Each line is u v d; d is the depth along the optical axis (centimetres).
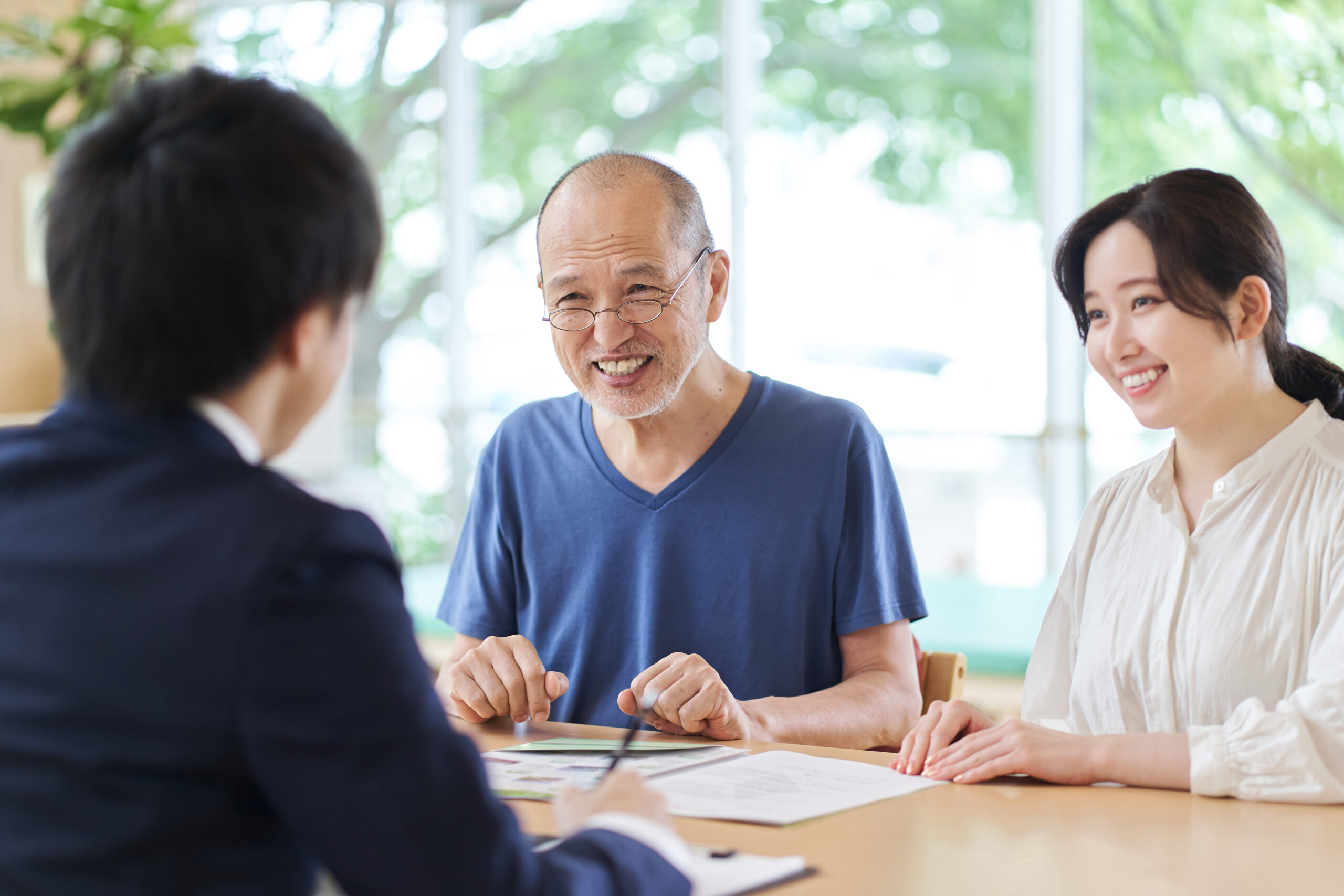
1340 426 125
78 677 64
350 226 71
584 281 154
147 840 63
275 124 70
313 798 63
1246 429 128
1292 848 91
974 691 301
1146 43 398
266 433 74
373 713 64
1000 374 419
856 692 153
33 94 315
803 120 440
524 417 181
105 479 68
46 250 69
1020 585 399
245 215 67
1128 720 133
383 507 435
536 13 471
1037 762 109
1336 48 372
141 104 70
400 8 484
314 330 71
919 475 428
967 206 421
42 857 63
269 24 500
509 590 178
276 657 63
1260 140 386
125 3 316
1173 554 132
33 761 64
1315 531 120
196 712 63
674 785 109
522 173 477
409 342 491
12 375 391
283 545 64
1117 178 407
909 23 425
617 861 71
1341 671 105
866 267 434
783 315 445
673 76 455
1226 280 123
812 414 169
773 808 101
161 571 64
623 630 169
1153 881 84
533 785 109
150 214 66
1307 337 381
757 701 146
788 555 163
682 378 158
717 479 166
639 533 167
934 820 99
